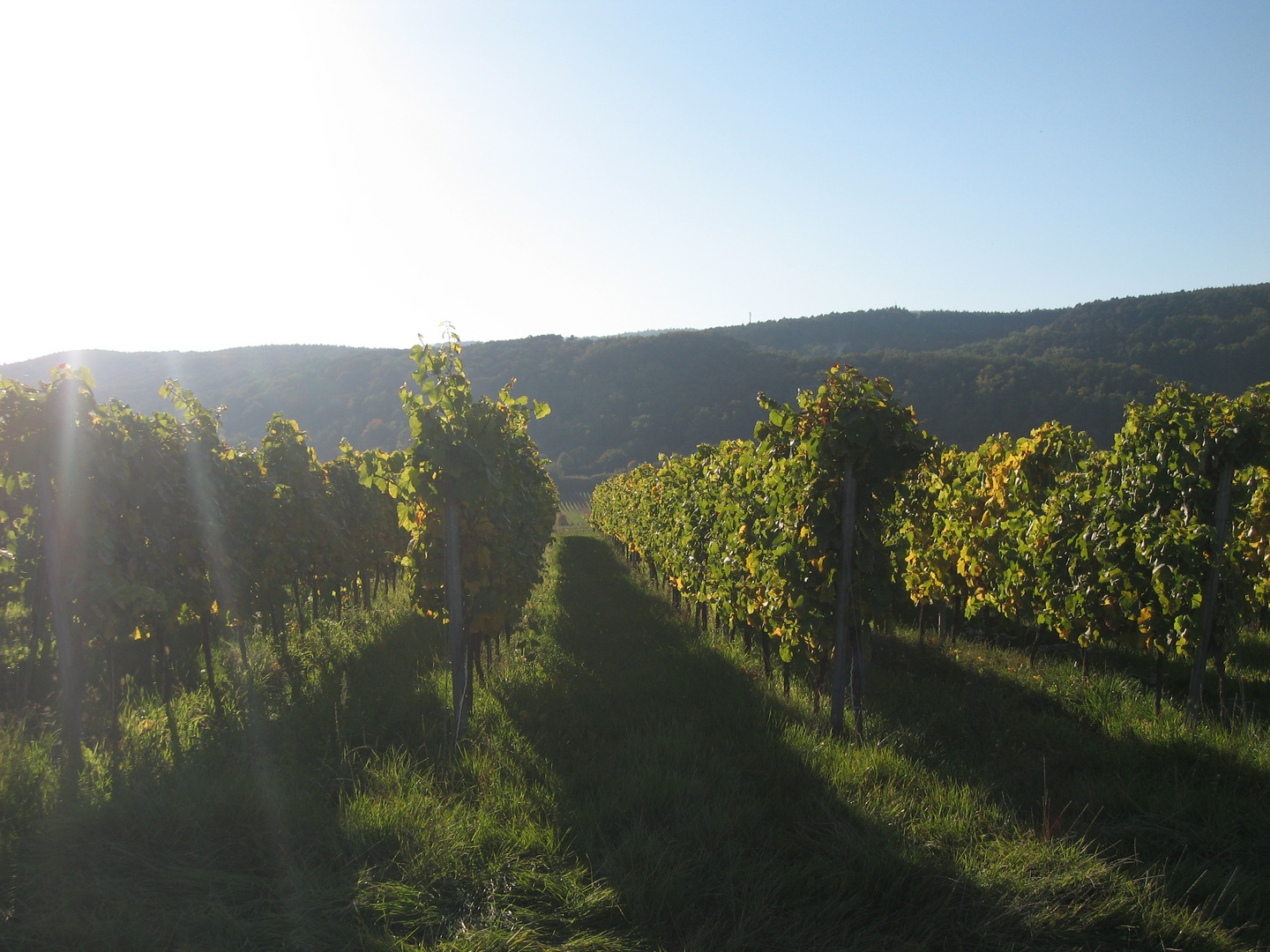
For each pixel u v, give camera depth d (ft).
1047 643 34.06
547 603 44.91
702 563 36.19
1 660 27.48
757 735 19.38
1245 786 15.90
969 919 11.50
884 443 20.30
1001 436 36.01
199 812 14.16
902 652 31.14
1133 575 22.93
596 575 66.49
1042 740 19.52
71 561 18.25
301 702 23.48
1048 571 26.63
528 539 30.25
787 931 11.23
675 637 35.01
